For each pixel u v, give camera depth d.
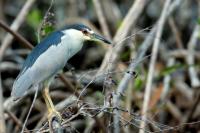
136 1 12.45
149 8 15.96
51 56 9.88
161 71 12.71
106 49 14.95
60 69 10.00
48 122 8.62
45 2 16.20
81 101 8.46
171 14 13.45
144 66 13.54
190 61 13.95
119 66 11.58
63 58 9.98
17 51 14.53
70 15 15.65
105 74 8.77
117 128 9.59
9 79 14.05
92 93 11.69
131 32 12.55
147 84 11.51
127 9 16.52
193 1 16.05
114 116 9.37
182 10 15.95
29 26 15.65
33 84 9.66
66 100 11.55
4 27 11.15
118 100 9.85
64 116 8.64
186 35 16.05
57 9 15.73
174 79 14.05
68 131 8.70
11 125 12.54
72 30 10.32
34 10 14.72
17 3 16.78
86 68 15.58
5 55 14.32
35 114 13.27
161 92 12.68
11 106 12.38
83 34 10.32
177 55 14.22
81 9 16.05
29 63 9.81
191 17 15.99
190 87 14.26
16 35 11.22
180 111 13.64
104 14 15.19
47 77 9.78
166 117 13.31
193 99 13.48
